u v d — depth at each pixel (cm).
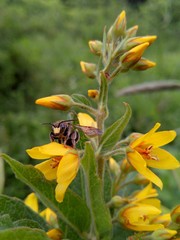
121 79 42
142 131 34
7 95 41
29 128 30
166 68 46
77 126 7
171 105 37
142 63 8
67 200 7
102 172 7
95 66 8
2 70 42
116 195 8
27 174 7
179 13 41
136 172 9
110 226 7
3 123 31
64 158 7
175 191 20
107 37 8
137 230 7
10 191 23
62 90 41
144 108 35
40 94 42
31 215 7
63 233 8
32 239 6
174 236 7
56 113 34
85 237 8
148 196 8
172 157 7
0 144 29
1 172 10
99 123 7
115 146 7
